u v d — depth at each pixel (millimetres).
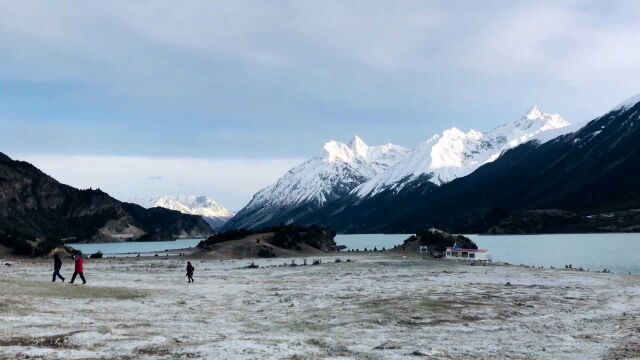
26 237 125562
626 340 24016
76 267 46781
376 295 40625
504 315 31219
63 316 26531
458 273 65688
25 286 38125
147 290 42969
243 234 149000
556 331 26391
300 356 18500
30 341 19734
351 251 149250
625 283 52594
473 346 22250
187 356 17891
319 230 154000
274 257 124750
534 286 48594
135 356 17828
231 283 52469
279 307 34438
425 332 25734
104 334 21703
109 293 38406
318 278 59062
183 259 119812
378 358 19109
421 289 45031
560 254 130250
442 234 134000
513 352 21172
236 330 25078
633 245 158000
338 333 25047
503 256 127562
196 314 30734
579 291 44500
